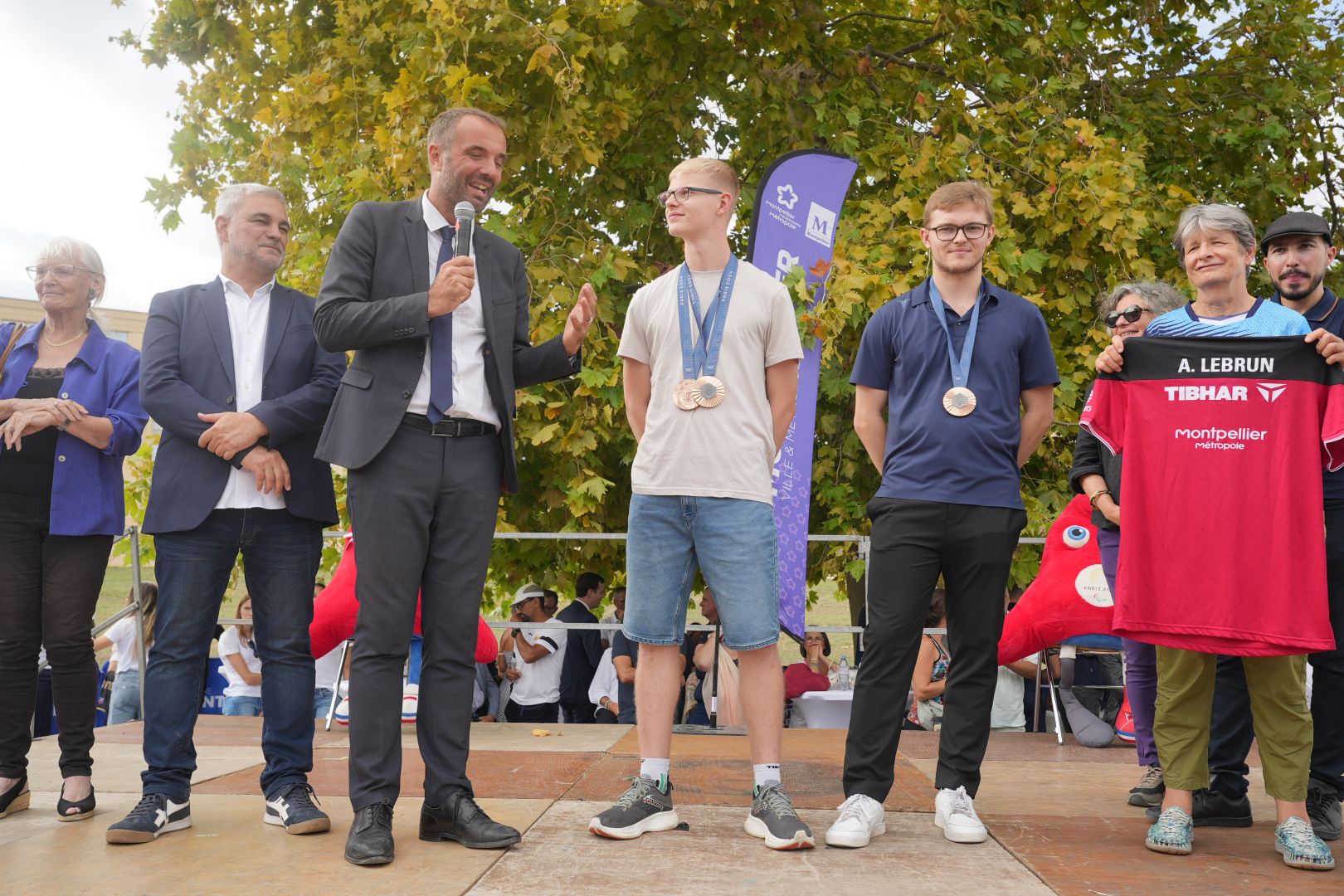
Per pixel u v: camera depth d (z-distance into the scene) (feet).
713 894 7.09
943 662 17.95
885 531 9.59
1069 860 8.32
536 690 23.22
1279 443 8.91
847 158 18.13
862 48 28.37
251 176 25.73
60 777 12.12
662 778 9.25
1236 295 9.89
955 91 27.25
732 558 9.04
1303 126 27.63
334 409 8.82
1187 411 9.19
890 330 10.11
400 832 8.98
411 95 21.09
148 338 9.68
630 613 9.37
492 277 9.42
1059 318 25.20
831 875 7.66
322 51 24.80
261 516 9.48
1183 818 8.82
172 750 9.05
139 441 10.58
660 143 26.73
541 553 25.02
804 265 17.88
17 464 10.05
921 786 11.52
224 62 26.84
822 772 12.48
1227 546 8.93
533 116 22.74
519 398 21.76
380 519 8.55
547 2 22.76
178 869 7.73
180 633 9.25
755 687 9.21
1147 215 24.00
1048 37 27.22
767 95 26.45
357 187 22.12
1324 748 9.67
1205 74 30.14
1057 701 17.07
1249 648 8.73
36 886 7.30
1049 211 23.71
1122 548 9.26
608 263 22.44
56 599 9.91
